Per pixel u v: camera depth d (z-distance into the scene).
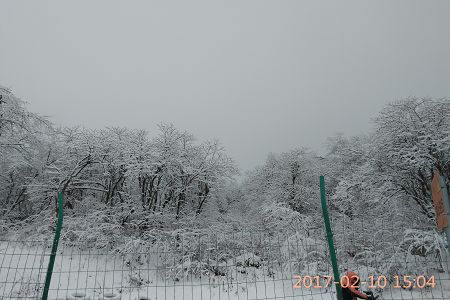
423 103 15.81
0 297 8.57
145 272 12.99
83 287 10.94
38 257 13.05
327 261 12.02
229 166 22.66
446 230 3.13
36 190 19.69
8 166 20.06
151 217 18.28
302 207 26.62
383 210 15.90
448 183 14.37
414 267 10.62
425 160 14.20
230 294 10.22
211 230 17.62
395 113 15.88
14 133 19.00
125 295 9.95
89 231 16.11
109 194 20.42
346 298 5.91
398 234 12.85
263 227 20.75
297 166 27.80
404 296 9.33
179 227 18.91
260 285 10.57
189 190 21.59
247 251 13.33
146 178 20.05
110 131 22.31
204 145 22.81
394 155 15.54
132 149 19.91
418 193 15.89
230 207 27.05
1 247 13.54
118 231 16.64
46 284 5.36
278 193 26.80
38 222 17.95
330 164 27.16
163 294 10.42
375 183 16.45
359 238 13.12
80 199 21.83
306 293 9.71
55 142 21.56
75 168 19.53
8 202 21.48
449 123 14.91
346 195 16.86
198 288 11.05
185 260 13.92
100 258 14.12
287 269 11.88
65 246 15.20
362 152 19.70
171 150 20.27
